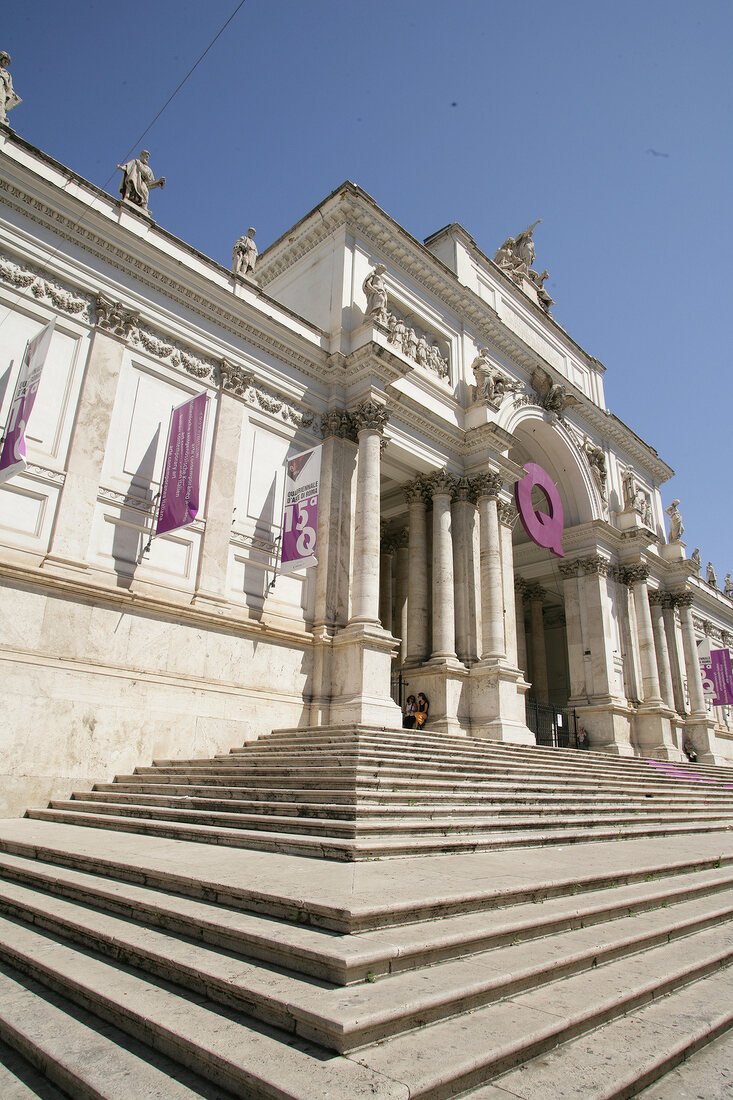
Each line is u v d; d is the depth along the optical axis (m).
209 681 16.14
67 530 14.47
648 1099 3.87
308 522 17.77
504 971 4.83
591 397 36.69
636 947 6.27
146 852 8.02
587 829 11.69
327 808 9.04
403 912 5.32
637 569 33.50
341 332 21.91
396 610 29.09
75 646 14.03
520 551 35.34
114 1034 4.32
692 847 11.82
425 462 23.52
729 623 49.56
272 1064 3.50
